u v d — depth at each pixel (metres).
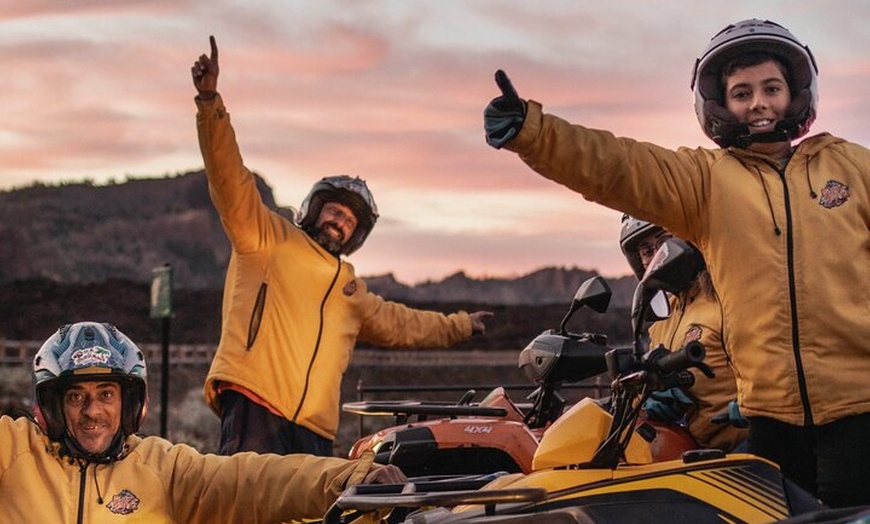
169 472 5.25
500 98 4.61
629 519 4.30
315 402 8.05
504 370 48.25
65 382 5.07
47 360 5.11
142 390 5.22
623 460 4.55
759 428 4.66
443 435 6.01
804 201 4.62
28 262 160.50
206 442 23.31
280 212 8.72
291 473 5.05
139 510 5.14
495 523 4.41
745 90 4.77
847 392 4.46
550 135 4.61
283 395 7.94
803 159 4.69
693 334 5.76
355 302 8.37
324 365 8.11
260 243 7.98
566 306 70.31
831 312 4.50
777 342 4.55
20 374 33.12
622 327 66.44
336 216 8.27
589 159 4.65
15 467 5.11
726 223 4.69
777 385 4.55
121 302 81.38
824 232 4.57
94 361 5.08
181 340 75.81
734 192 4.69
